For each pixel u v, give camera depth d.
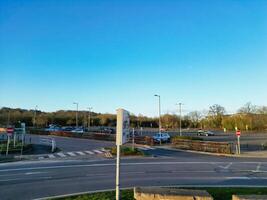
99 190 15.57
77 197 13.19
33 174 21.08
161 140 52.56
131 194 13.13
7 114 103.31
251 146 46.47
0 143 44.25
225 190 14.13
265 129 93.50
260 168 24.00
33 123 108.06
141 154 34.09
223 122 98.06
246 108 99.38
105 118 115.50
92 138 62.91
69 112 123.88
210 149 39.06
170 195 10.59
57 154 35.75
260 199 10.16
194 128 109.69
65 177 19.81
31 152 37.81
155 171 22.19
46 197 14.16
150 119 108.75
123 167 24.33
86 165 25.67
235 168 23.94
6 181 18.47
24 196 14.45
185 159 30.45
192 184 17.11
